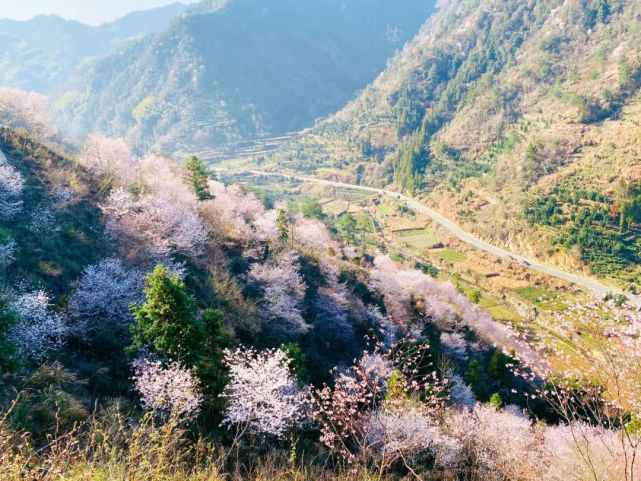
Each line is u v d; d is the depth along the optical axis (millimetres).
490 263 121188
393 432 19828
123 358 23562
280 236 54969
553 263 116062
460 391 37312
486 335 67375
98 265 30234
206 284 36531
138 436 8859
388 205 176875
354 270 63312
